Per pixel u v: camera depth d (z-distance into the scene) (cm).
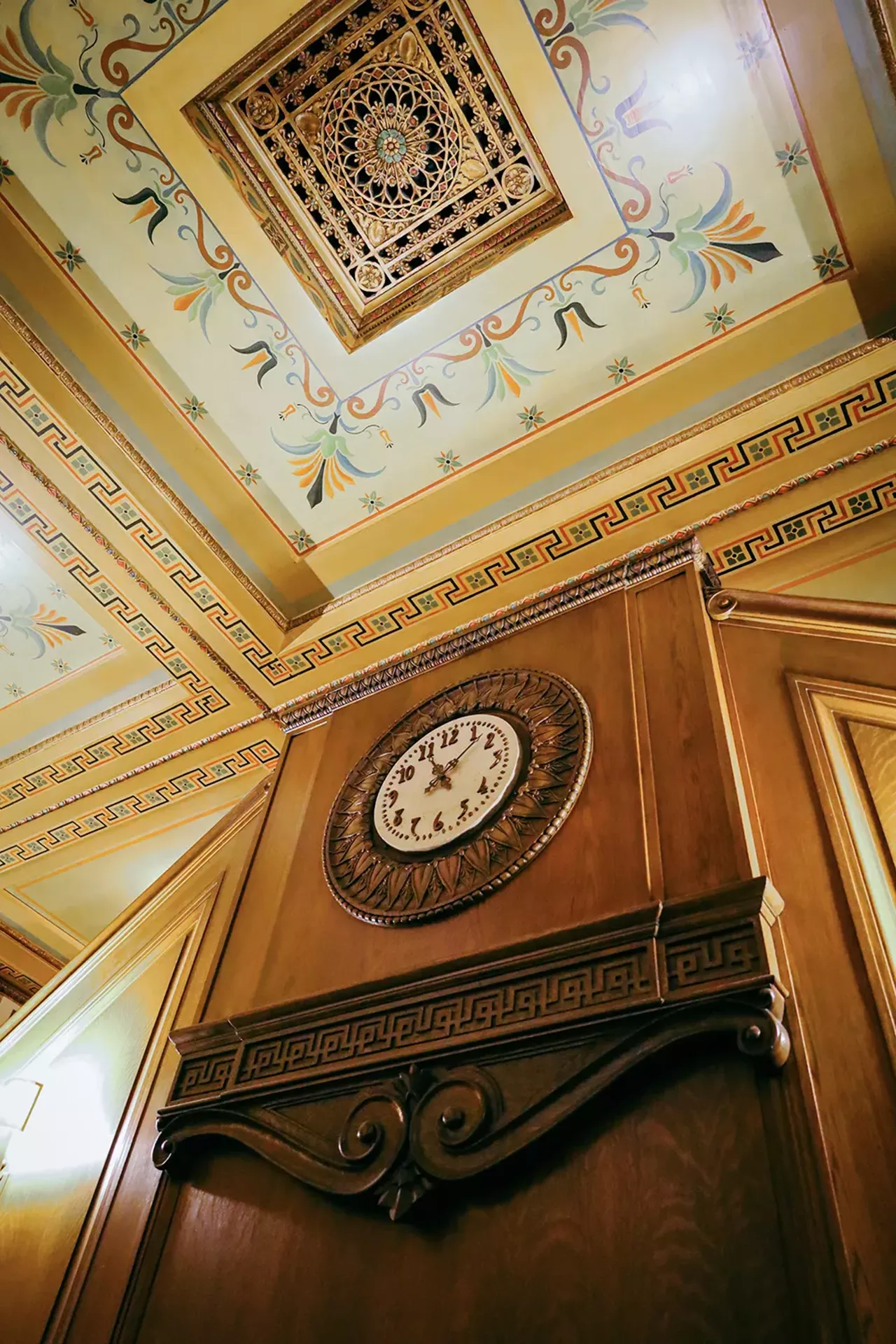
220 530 341
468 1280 178
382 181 286
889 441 284
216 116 274
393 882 257
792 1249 154
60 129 274
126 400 315
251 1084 231
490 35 258
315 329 309
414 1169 193
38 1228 248
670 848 221
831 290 280
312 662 359
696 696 251
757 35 247
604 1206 175
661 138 267
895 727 223
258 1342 189
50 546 345
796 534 302
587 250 288
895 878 198
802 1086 171
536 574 328
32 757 403
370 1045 221
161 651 369
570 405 312
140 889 444
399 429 326
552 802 248
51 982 309
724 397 300
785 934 197
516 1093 193
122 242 291
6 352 301
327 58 266
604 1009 193
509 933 225
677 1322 155
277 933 271
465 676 313
